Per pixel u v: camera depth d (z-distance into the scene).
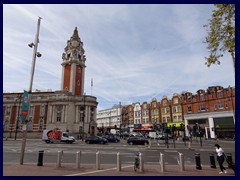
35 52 14.00
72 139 35.44
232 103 42.97
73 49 61.38
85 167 11.79
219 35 8.91
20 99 57.50
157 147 26.70
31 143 33.62
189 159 16.08
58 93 55.38
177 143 35.62
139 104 76.62
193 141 40.34
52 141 35.16
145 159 15.94
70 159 15.36
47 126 53.50
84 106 49.25
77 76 60.44
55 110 54.50
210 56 9.38
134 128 71.88
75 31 65.19
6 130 56.12
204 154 19.31
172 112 61.44
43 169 10.78
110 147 26.20
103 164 13.23
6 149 22.33
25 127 12.76
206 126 47.22
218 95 46.22
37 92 57.72
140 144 31.91
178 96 60.59
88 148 24.55
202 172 10.57
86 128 52.91
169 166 12.56
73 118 53.47
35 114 56.09
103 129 90.25
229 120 43.00
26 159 15.12
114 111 105.25
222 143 35.22
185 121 52.59
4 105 58.28
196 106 50.62
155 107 68.12
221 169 10.38
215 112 45.62
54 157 16.33
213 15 8.94
